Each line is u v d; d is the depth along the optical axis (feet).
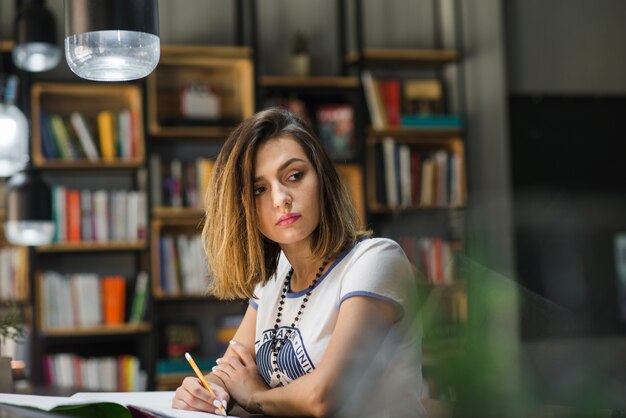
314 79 16.49
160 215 15.62
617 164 17.62
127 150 15.83
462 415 0.84
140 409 3.95
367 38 17.97
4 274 15.21
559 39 17.88
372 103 16.69
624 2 18.15
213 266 5.12
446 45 18.04
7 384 5.71
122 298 15.64
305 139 4.79
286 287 5.18
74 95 16.25
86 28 5.15
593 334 0.83
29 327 15.16
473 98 17.42
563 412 0.80
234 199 4.85
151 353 15.42
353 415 1.43
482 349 0.84
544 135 17.47
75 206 15.53
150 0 5.25
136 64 5.22
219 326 16.14
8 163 12.05
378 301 4.50
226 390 5.09
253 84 16.22
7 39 16.39
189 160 16.88
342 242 4.85
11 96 15.28
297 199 4.73
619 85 17.95
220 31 17.42
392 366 1.32
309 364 4.83
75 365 15.29
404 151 16.53
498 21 17.31
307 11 17.72
